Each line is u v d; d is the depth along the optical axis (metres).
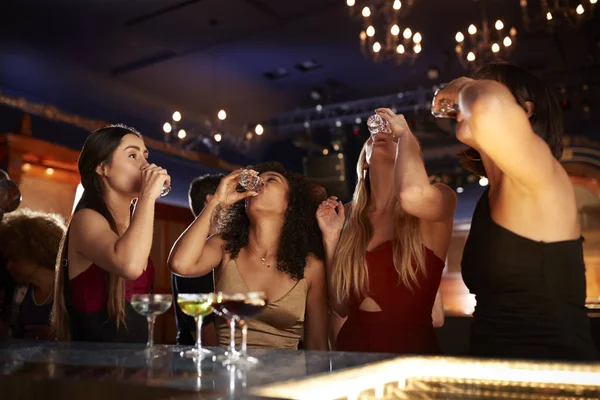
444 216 1.95
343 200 9.01
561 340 1.48
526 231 1.51
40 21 8.37
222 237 2.39
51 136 8.62
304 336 2.40
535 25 8.40
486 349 1.57
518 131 1.35
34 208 7.10
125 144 2.23
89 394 1.11
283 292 2.27
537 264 1.50
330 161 9.00
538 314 1.51
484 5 7.96
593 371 1.20
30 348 1.65
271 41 9.43
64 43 9.05
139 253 1.93
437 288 2.12
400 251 2.09
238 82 11.00
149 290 2.45
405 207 1.86
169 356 1.48
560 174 1.50
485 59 8.07
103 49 9.41
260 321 2.26
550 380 1.17
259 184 2.25
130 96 10.58
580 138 9.09
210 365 1.33
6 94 8.12
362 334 2.08
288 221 2.31
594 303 4.14
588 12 6.64
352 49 9.71
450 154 11.21
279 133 12.62
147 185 2.05
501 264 1.54
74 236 2.08
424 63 10.15
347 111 11.78
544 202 1.47
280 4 8.24
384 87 11.30
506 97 1.37
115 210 2.26
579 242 1.52
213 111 11.97
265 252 2.33
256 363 1.36
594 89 10.12
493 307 1.58
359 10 7.98
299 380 1.12
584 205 8.95
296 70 10.55
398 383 1.19
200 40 9.31
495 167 1.60
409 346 2.03
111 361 1.39
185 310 1.57
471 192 10.59
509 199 1.53
